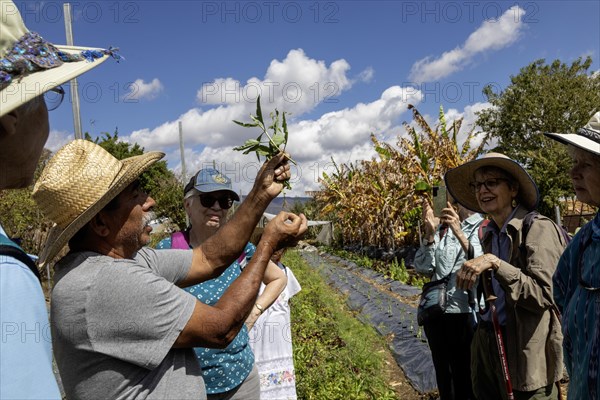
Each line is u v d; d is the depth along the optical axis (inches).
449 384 162.2
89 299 56.4
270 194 75.2
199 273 76.0
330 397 184.9
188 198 120.5
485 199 117.0
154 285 58.8
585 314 71.7
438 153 552.7
